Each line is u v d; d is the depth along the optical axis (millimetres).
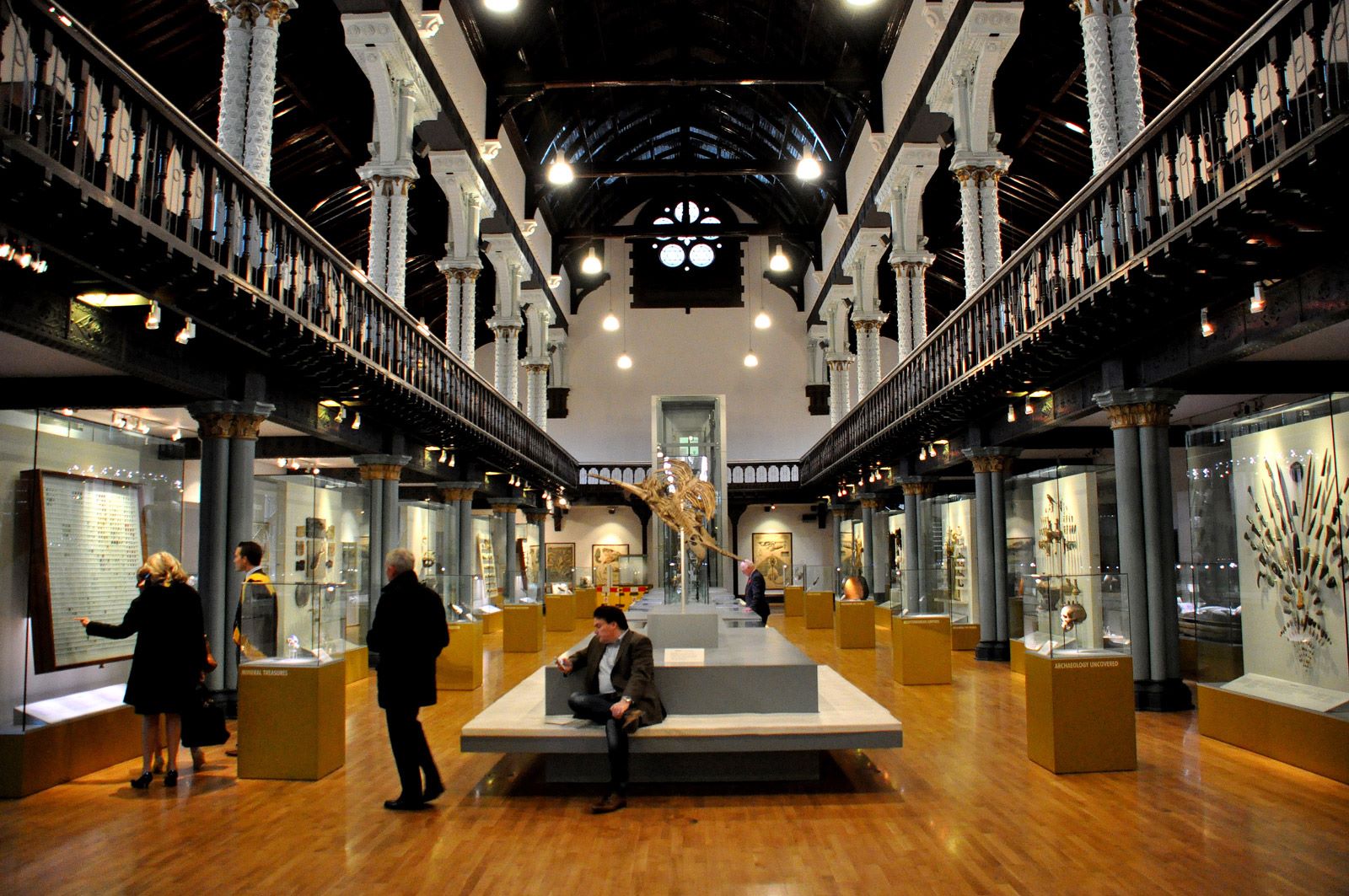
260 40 8234
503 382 19812
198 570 8250
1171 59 12438
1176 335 7676
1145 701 8422
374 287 9336
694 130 27156
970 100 12148
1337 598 6414
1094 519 9953
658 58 21703
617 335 30391
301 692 6406
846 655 13656
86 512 6898
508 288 19953
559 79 16641
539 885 4320
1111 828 5078
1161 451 8367
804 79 16703
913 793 5824
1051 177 17031
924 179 15406
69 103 4961
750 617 10523
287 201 17078
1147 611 8484
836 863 4566
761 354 30188
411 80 12234
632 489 8469
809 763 6172
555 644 15594
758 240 30656
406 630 5684
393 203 12195
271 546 10430
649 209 31031
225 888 4328
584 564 29438
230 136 8133
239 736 6426
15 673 6273
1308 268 5840
